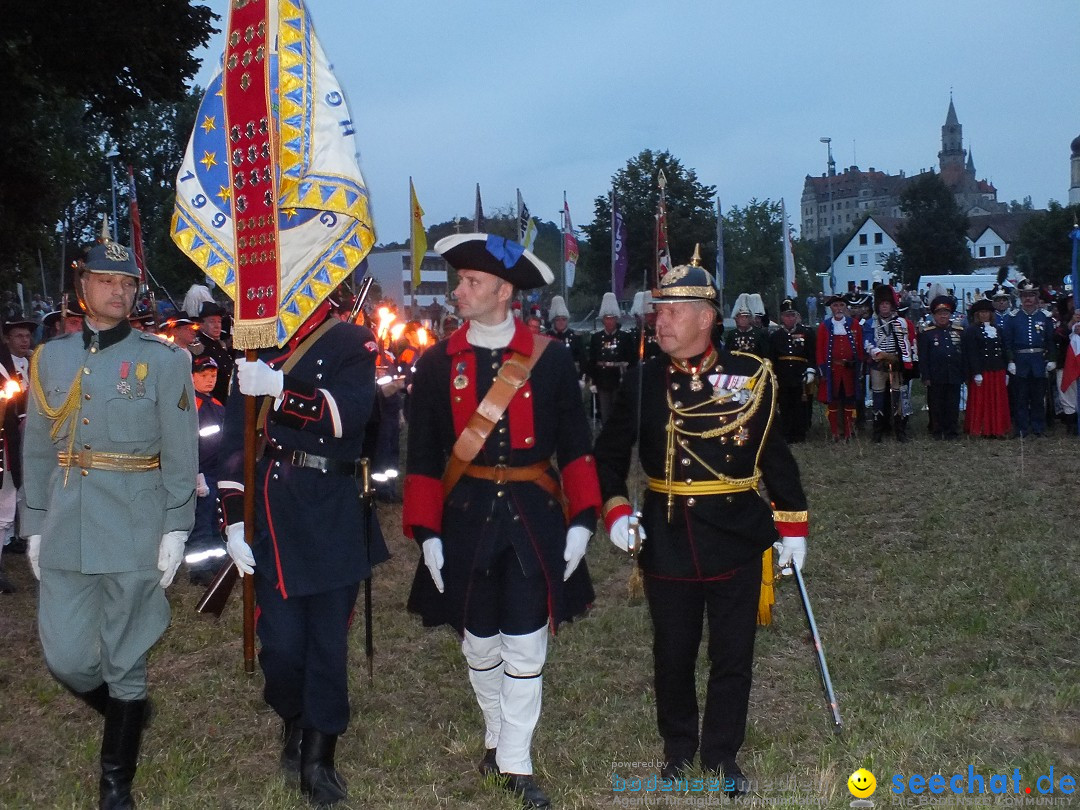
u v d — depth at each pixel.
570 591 4.37
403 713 5.45
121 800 4.20
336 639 4.36
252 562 4.26
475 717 5.35
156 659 6.34
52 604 4.18
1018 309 15.48
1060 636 6.35
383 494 11.30
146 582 4.19
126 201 46.38
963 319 17.19
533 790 4.29
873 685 5.69
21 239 19.33
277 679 4.36
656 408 4.36
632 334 17.09
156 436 4.24
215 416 8.05
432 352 4.37
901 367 15.23
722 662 4.34
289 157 4.45
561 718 5.33
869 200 169.12
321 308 4.46
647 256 39.62
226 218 4.68
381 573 8.52
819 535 9.28
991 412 15.20
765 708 5.41
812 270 78.75
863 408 16.62
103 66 14.80
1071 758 4.59
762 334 16.36
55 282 34.34
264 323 4.32
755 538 4.30
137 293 4.34
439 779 4.59
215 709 5.53
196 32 15.52
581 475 4.29
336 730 4.36
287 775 4.58
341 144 4.54
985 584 7.48
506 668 4.29
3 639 6.84
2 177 17.64
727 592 4.30
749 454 4.32
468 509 4.25
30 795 4.49
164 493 4.29
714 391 4.31
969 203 182.00
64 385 4.19
